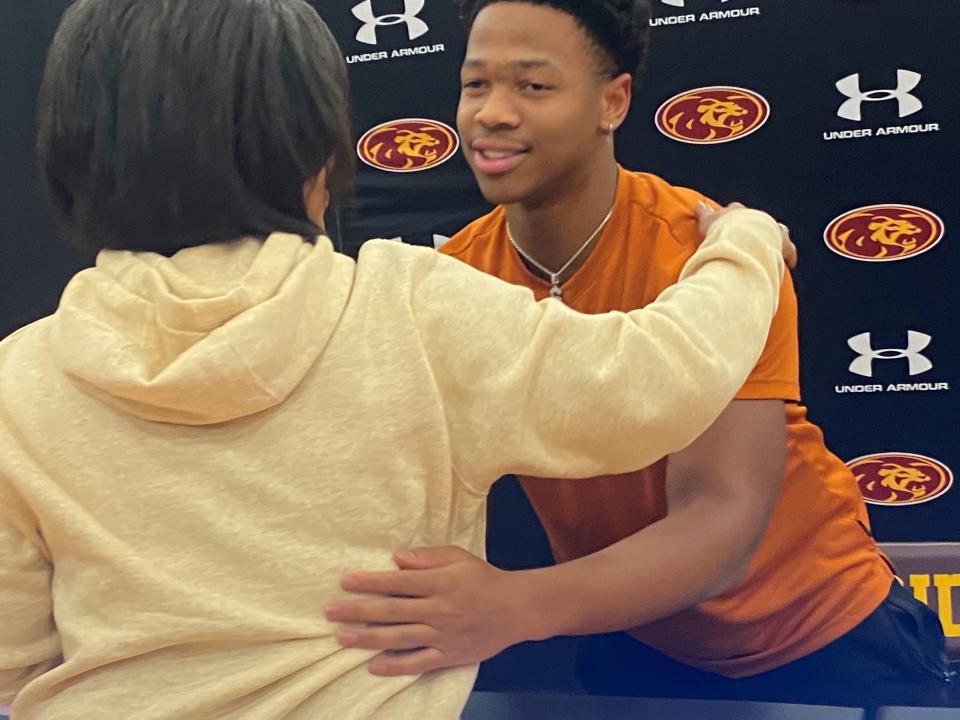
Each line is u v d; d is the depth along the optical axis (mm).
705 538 898
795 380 990
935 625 1320
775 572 1242
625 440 661
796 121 1545
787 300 969
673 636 1301
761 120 1556
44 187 719
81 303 668
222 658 643
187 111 646
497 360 650
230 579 637
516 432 650
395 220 1723
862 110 1521
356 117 1697
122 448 646
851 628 1262
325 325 652
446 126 1679
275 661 635
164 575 633
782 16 1524
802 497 1236
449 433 661
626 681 1354
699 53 1557
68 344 650
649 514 1136
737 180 1578
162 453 644
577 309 1086
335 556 646
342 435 644
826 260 1571
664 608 864
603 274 1065
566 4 927
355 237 1736
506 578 733
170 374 609
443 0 1644
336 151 717
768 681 1284
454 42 1652
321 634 646
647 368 658
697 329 693
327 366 651
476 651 705
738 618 1249
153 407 639
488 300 673
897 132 1516
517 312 669
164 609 632
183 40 658
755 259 797
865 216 1546
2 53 1787
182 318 627
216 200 657
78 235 707
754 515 937
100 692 648
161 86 649
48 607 719
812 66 1526
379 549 662
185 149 646
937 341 1550
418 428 650
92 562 647
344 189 748
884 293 1560
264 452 643
